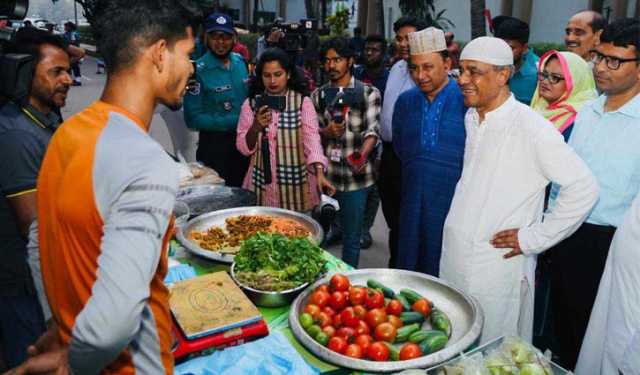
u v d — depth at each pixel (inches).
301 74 129.3
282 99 124.6
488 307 89.9
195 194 117.0
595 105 97.8
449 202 106.6
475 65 82.4
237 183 172.7
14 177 69.0
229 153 166.9
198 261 89.7
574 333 104.0
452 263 92.6
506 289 89.0
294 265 76.8
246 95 163.2
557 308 108.3
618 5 394.3
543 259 115.3
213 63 159.3
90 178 37.7
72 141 40.1
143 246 35.2
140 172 37.3
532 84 141.9
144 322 40.9
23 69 71.1
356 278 79.8
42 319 77.6
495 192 86.2
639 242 74.2
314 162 125.7
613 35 88.1
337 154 134.2
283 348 63.5
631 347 72.4
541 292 117.6
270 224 100.6
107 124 39.8
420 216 110.0
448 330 67.5
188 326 62.4
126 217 35.9
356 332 66.1
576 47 142.3
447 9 556.1
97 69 716.7
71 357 35.3
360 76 185.2
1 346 81.7
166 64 41.8
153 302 42.3
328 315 69.0
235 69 161.8
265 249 78.7
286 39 210.7
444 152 105.6
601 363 84.5
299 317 68.8
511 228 86.3
